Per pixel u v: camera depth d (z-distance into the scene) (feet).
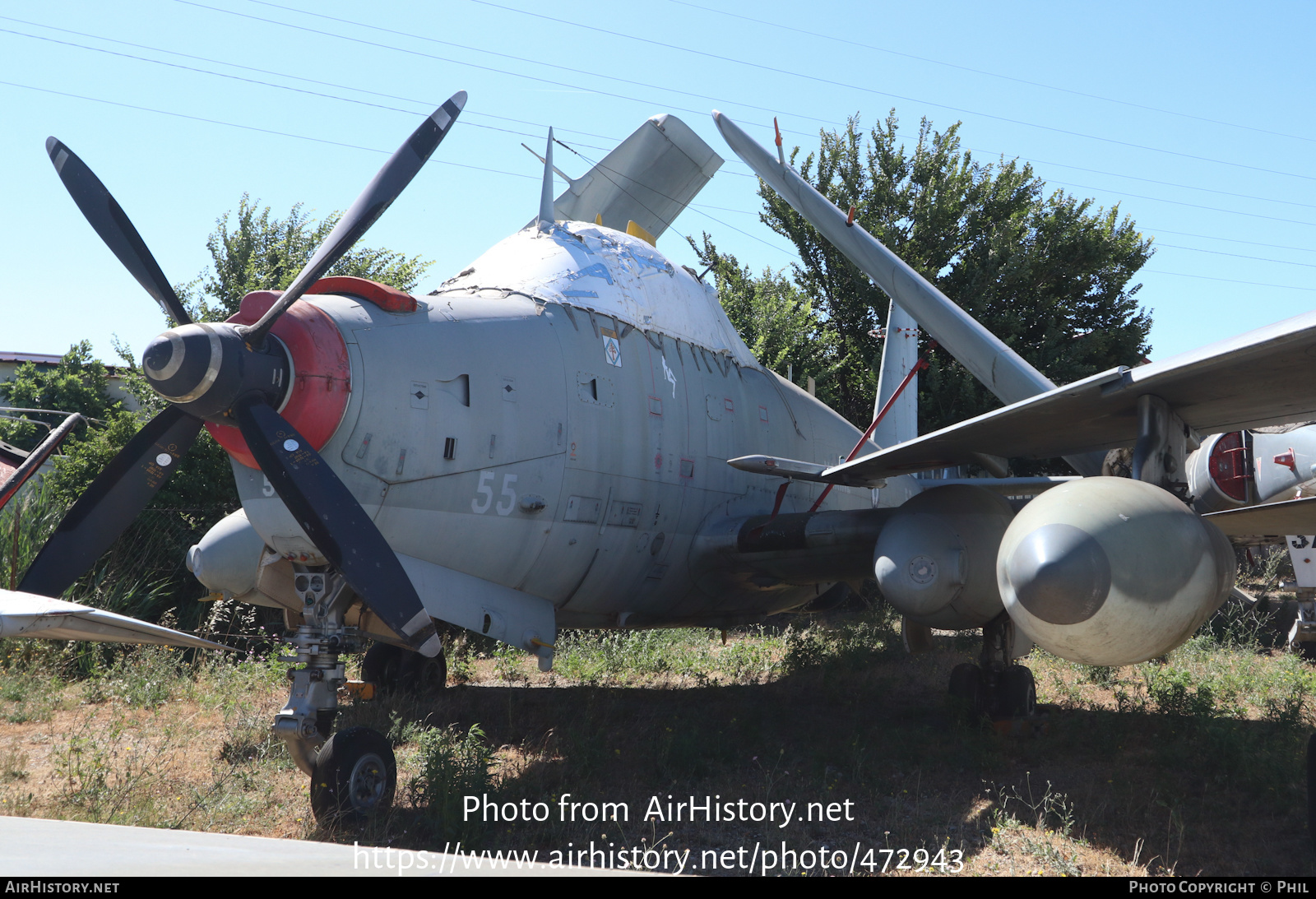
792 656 29.63
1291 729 18.56
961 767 17.33
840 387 65.21
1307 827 13.25
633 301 23.47
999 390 25.02
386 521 16.66
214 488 34.83
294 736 15.88
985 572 18.60
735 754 18.29
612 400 21.22
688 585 24.36
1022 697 20.76
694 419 23.90
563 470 19.65
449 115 16.08
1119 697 22.38
